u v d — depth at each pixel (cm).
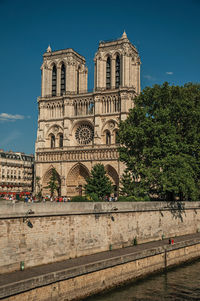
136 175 7650
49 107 14062
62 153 13275
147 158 7456
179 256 5819
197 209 8112
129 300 4116
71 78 13862
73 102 13688
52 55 14325
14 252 4147
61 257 4719
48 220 4609
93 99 13275
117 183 12256
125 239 5859
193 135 7288
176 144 7081
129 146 7919
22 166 16788
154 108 7881
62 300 3800
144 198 7919
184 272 5325
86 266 4100
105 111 13088
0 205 4047
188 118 7394
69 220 4909
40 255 4444
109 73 13525
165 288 4562
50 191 13325
